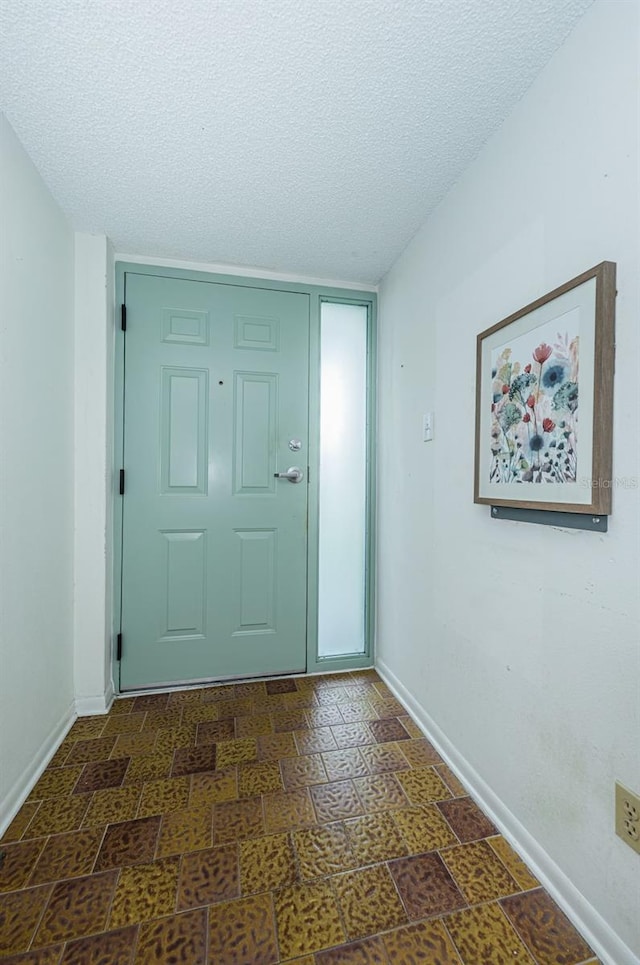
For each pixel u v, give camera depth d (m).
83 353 1.80
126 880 1.05
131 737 1.64
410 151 1.33
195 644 2.08
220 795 1.34
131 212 1.66
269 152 1.34
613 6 0.87
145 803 1.30
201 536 2.08
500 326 1.20
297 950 0.91
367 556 2.30
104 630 1.83
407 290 1.89
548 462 1.03
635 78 0.82
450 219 1.52
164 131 1.25
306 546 2.21
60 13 0.93
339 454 2.29
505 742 1.22
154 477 2.02
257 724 1.74
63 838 1.17
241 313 2.11
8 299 1.25
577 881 0.97
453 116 1.20
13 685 1.28
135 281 1.99
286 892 1.03
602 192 0.90
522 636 1.15
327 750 1.57
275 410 2.16
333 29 0.96
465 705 1.42
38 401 1.45
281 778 1.42
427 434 1.68
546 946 0.92
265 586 2.16
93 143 1.30
